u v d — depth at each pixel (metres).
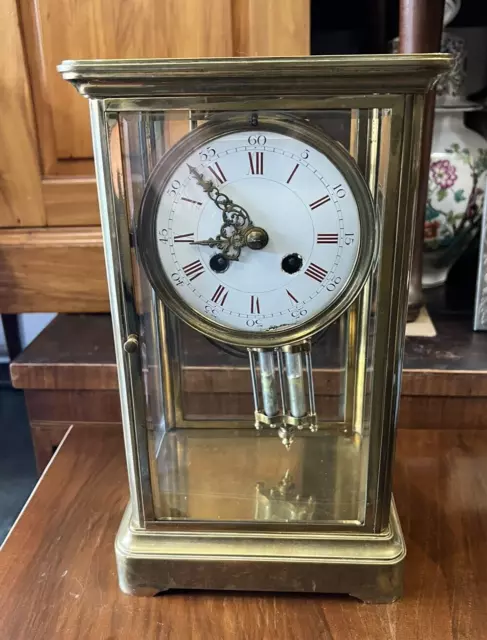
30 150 0.80
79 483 0.70
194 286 0.50
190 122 0.45
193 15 0.74
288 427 0.62
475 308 0.81
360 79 0.42
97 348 0.80
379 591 0.54
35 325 1.10
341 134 0.46
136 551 0.55
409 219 0.46
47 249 0.84
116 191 0.46
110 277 0.48
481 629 0.52
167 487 0.58
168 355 0.61
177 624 0.53
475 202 0.87
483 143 0.87
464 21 0.93
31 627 0.52
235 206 0.47
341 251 0.48
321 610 0.54
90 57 0.76
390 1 0.90
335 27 0.94
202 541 0.55
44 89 0.78
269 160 0.46
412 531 0.62
